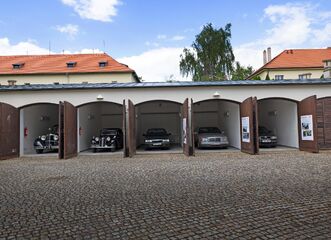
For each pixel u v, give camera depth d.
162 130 22.06
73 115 17.89
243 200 6.80
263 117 25.03
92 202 6.88
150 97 18.61
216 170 11.09
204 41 40.84
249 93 18.53
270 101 23.39
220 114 25.52
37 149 19.42
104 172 11.16
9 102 18.44
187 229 5.06
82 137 20.66
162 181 9.20
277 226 5.11
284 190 7.67
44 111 22.69
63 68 39.78
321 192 7.40
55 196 7.51
